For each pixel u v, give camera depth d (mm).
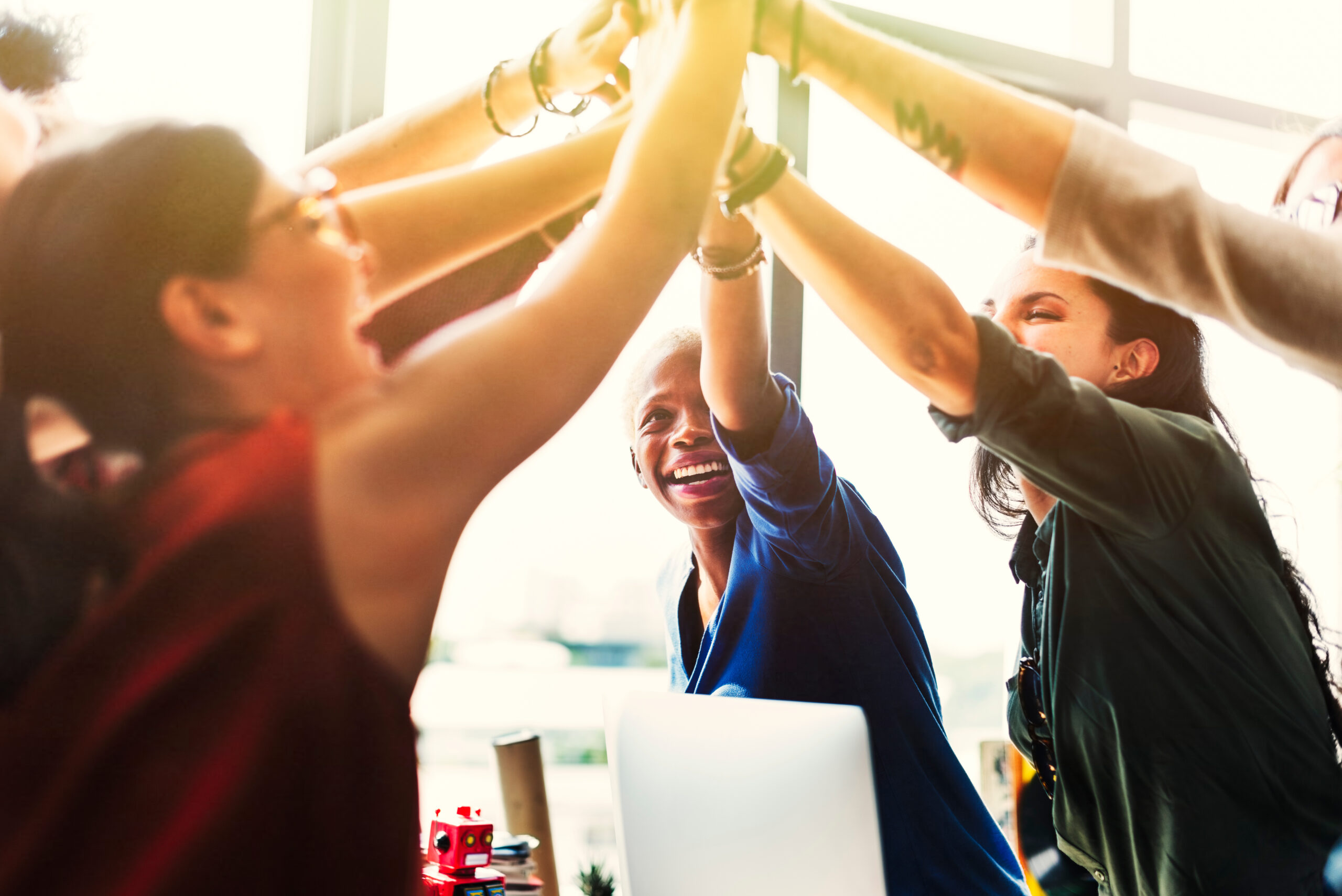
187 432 702
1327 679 1685
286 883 655
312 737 670
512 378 666
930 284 1254
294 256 745
